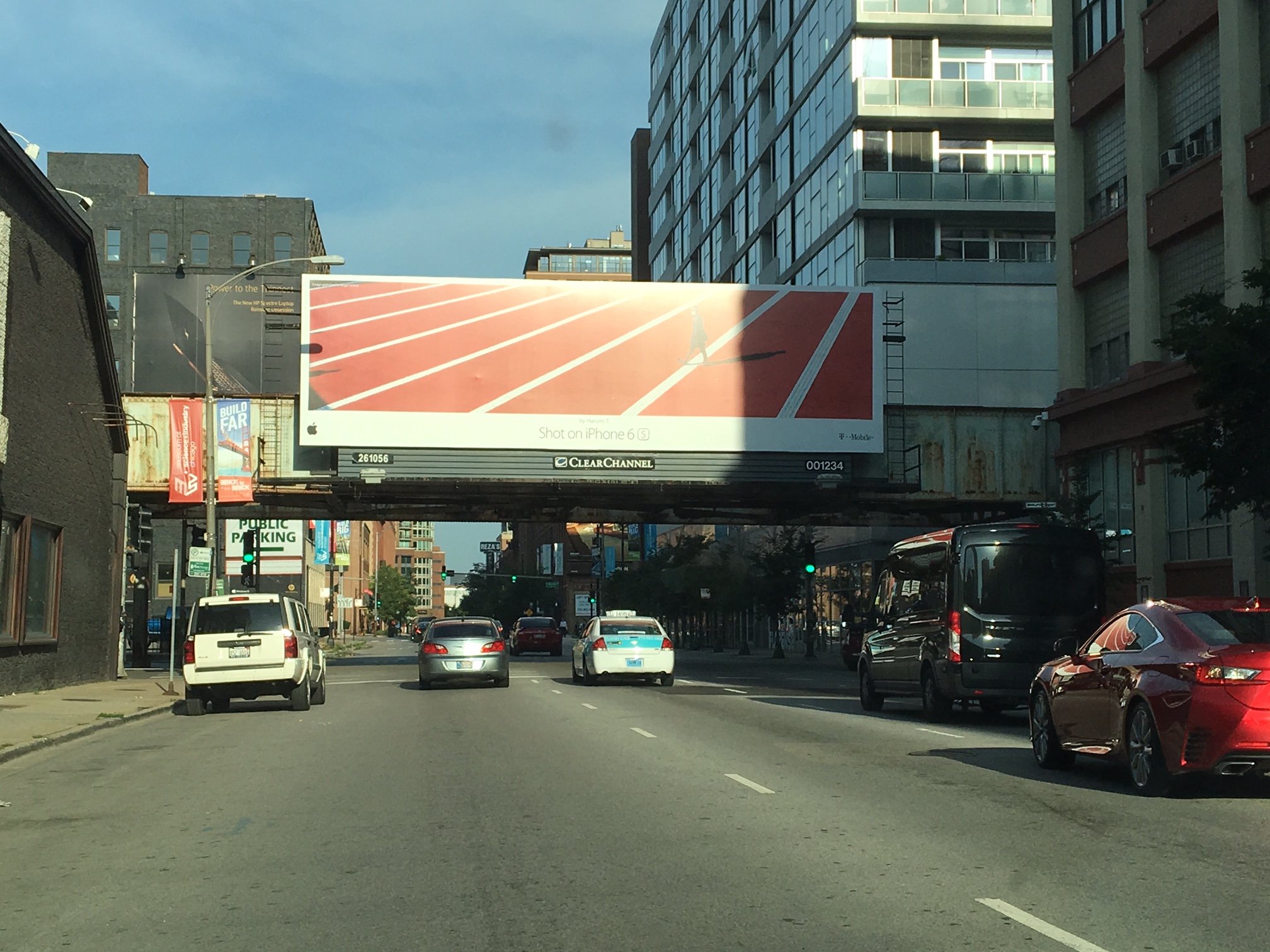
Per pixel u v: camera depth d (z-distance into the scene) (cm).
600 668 3053
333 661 5619
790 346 4059
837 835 945
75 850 940
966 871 812
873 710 2320
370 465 3878
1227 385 1834
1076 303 3550
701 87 7981
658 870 823
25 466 2638
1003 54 5241
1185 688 1075
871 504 4325
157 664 4694
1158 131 3153
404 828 997
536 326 3975
